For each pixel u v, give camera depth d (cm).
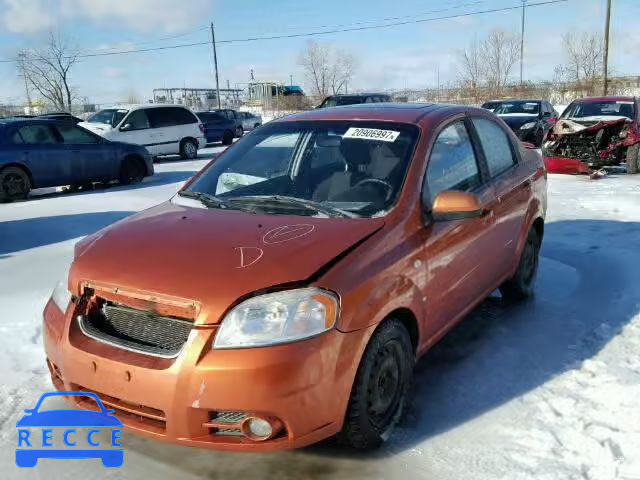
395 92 4597
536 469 275
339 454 289
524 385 353
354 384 268
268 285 252
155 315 260
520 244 462
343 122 385
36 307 483
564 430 305
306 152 371
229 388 239
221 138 2542
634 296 494
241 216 319
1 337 424
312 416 250
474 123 421
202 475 276
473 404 333
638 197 941
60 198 1074
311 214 318
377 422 288
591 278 549
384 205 317
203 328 245
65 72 4072
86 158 1171
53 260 625
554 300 496
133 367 250
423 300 316
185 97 5834
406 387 309
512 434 303
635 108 1295
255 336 244
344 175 344
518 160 473
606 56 3478
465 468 277
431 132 363
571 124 1231
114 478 275
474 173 399
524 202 461
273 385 239
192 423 245
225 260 267
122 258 282
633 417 314
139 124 1675
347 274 266
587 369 371
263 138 402
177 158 1866
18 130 1093
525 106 1861
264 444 248
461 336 426
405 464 281
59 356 277
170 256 276
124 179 1251
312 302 252
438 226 334
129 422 260
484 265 400
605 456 282
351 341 259
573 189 1041
